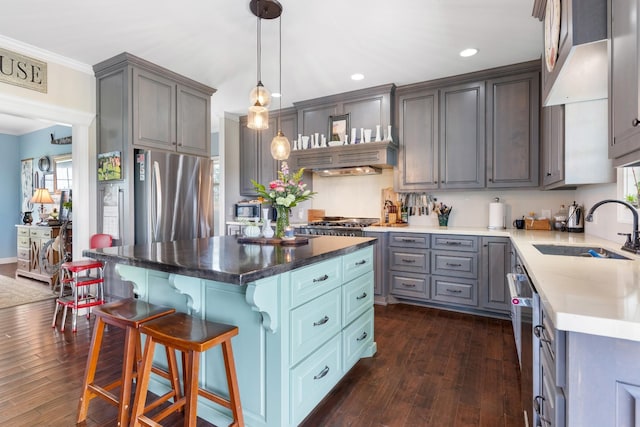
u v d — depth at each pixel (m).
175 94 3.61
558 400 0.81
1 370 2.20
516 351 2.51
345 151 4.01
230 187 5.23
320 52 3.10
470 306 3.31
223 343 1.43
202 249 1.93
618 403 0.71
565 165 2.27
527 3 2.33
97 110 3.46
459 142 3.63
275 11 2.44
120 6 2.40
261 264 1.46
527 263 1.44
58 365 2.26
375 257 3.74
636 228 1.71
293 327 1.59
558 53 1.61
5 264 6.14
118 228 3.27
